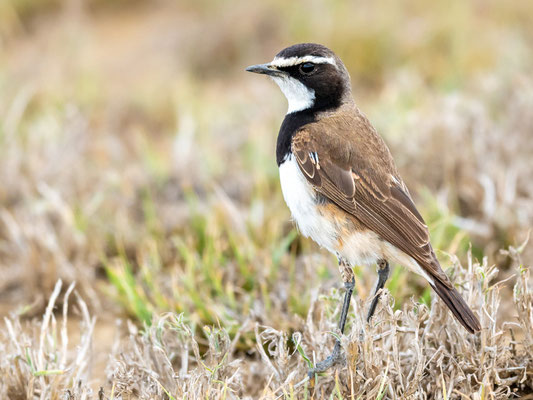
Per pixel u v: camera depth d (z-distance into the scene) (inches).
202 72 1025.5
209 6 1139.9
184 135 724.0
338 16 1002.1
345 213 401.1
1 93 850.8
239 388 377.4
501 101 745.0
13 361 391.2
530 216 530.6
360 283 457.4
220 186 634.2
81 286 508.1
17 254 543.8
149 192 607.8
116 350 418.3
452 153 607.8
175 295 467.5
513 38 932.6
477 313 381.7
